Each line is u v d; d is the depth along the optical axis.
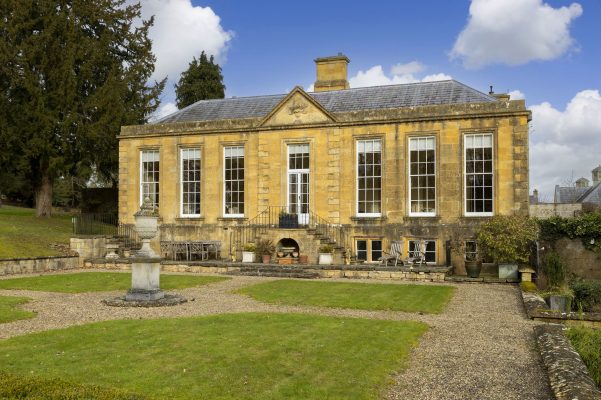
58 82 30.72
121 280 18.92
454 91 25.17
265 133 25.66
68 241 26.05
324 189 24.59
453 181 22.66
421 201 23.33
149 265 14.12
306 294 15.73
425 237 22.80
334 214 24.36
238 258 24.88
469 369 8.10
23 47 29.55
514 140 21.94
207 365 8.05
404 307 13.70
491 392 7.09
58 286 17.41
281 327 10.76
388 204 23.55
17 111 30.73
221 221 26.41
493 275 20.66
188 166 27.36
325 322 11.32
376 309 13.49
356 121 24.09
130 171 28.11
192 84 48.47
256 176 25.95
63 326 11.05
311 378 7.48
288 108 25.31
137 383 7.18
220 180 26.56
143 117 35.72
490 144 22.41
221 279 19.59
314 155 24.80
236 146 26.53
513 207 21.86
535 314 12.10
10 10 29.91
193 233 26.77
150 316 12.18
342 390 7.01
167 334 10.07
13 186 51.41
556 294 14.84
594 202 44.94
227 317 11.84
